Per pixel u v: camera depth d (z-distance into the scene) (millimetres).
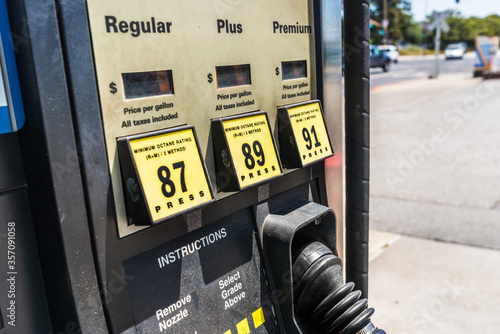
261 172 865
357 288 1172
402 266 3361
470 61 28188
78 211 637
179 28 740
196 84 777
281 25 939
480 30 44781
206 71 792
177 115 751
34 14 571
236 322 875
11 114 599
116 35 657
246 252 911
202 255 829
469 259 3434
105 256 672
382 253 3594
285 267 913
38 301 662
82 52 620
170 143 720
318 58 1058
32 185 627
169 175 709
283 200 1006
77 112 621
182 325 787
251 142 854
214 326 836
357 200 1111
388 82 16578
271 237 929
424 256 3512
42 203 626
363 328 1003
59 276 646
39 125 593
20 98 602
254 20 874
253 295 913
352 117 1067
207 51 790
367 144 1080
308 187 1085
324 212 1000
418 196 4879
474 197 4762
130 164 667
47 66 588
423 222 4184
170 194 708
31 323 656
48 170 604
